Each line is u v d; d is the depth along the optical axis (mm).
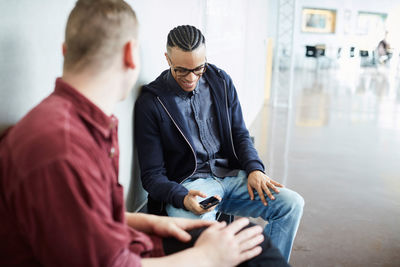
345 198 2666
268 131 4746
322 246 2000
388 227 2240
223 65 3123
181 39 1360
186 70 1386
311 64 15242
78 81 671
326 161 3531
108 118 683
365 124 5238
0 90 815
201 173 1564
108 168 683
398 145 4164
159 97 1448
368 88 9078
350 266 1817
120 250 604
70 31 665
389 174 3197
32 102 931
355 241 2064
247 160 1573
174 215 1344
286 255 1482
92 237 576
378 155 3762
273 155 3701
